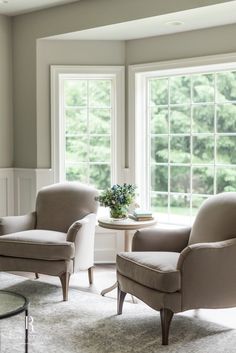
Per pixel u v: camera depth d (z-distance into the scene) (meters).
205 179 5.04
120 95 5.39
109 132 5.55
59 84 5.43
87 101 5.54
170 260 3.47
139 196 5.41
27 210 5.60
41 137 5.46
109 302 4.06
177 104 5.18
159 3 4.34
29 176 5.54
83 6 4.91
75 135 5.56
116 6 4.64
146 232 3.94
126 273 3.58
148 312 3.83
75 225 4.21
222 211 3.68
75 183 4.93
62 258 4.08
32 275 4.89
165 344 3.22
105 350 3.13
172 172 5.26
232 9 4.13
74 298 4.15
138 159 5.39
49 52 5.39
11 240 4.23
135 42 5.28
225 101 4.86
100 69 5.36
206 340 3.28
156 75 5.26
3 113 5.57
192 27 4.75
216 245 3.35
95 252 5.45
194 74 5.02
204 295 3.32
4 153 5.62
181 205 5.21
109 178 5.58
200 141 5.05
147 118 5.38
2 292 3.10
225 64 4.68
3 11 5.34
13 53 5.58
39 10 5.29
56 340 3.28
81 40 5.36
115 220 4.29
